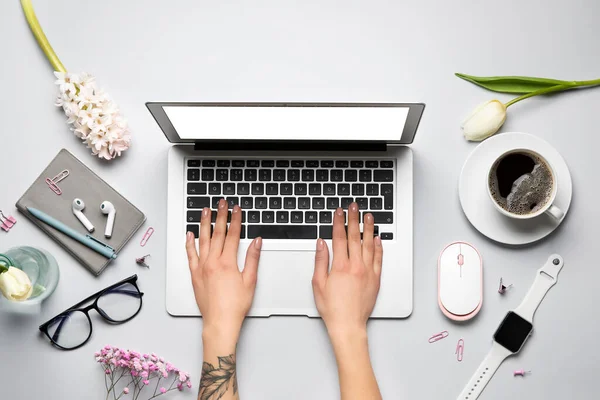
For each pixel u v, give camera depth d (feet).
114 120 2.61
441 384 2.60
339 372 2.50
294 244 2.58
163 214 2.67
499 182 2.48
